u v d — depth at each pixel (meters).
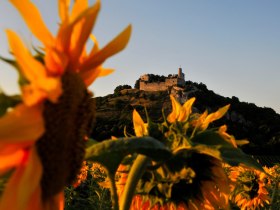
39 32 1.65
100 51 1.84
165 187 3.04
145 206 3.18
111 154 2.13
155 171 3.04
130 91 118.25
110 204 8.23
